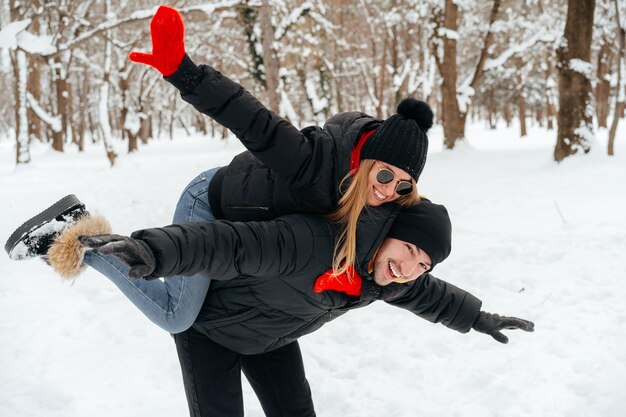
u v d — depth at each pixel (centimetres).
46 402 345
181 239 171
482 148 2402
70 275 207
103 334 450
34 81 2973
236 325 222
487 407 333
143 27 2495
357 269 211
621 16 1398
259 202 215
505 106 5231
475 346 416
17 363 394
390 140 201
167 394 359
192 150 3123
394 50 3278
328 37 2778
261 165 220
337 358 414
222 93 194
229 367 234
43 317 479
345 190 204
